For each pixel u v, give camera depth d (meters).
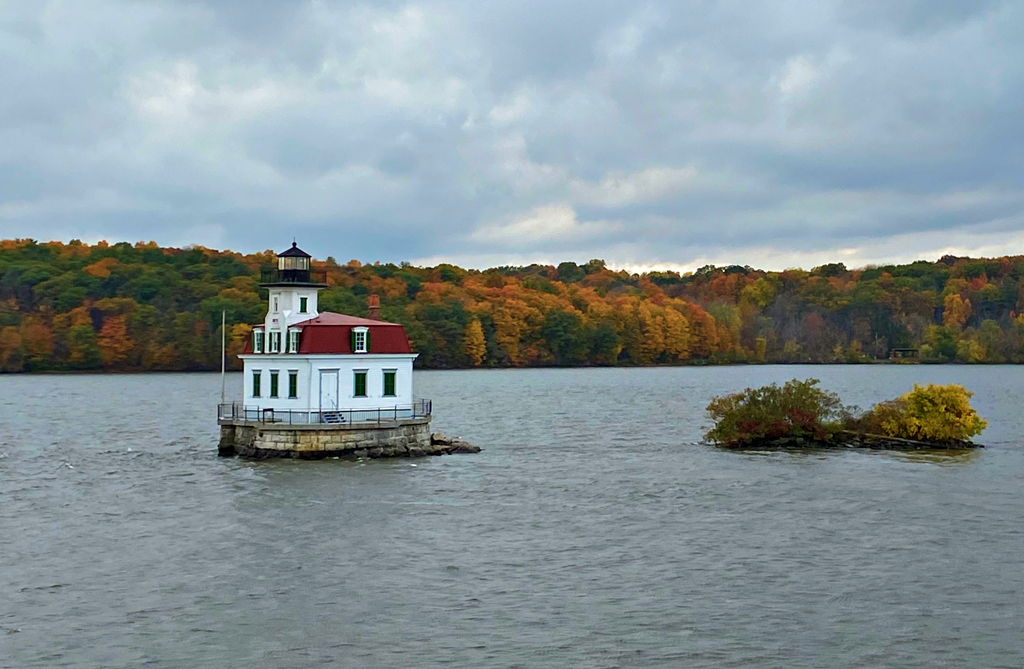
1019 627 39.78
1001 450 86.19
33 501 62.81
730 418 91.31
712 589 44.34
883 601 42.72
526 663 36.50
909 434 88.94
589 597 43.34
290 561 48.62
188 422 116.25
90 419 120.31
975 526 55.34
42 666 35.97
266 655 37.12
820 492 65.19
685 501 62.56
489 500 62.69
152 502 62.06
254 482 67.94
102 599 42.94
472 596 43.50
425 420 81.62
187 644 38.09
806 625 40.00
